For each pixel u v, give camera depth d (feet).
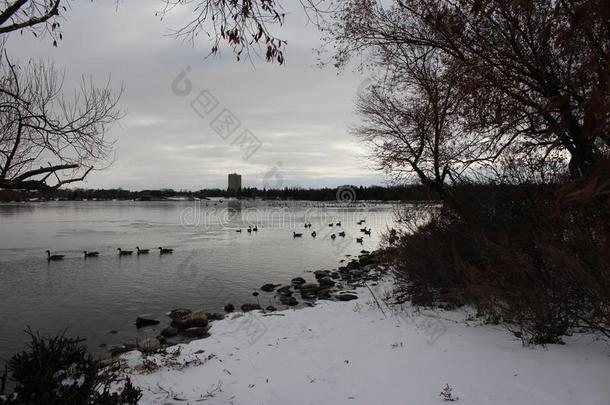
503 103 20.95
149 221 237.66
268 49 14.37
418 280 38.17
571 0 7.79
